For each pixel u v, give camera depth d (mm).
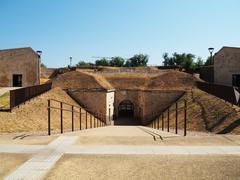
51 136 14070
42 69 63312
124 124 40156
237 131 16703
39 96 29906
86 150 10961
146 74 48562
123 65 96625
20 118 20234
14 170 8664
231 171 8570
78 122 27938
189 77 41500
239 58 40094
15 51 43000
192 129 21500
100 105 38688
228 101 24531
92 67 61469
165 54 96375
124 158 9906
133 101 44156
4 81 43312
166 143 12305
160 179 7938
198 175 8242
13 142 12383
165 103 38656
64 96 36625
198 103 28578
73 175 8227
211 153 10586
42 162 9430
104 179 7922
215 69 41312
